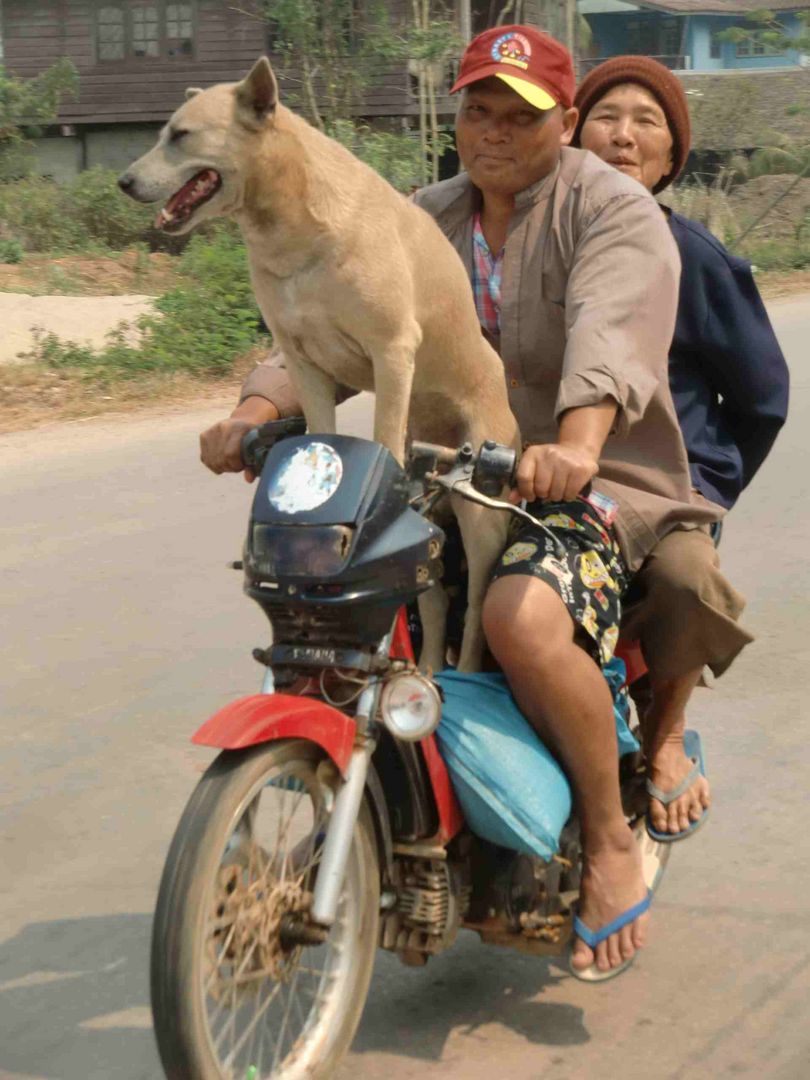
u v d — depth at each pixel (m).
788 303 19.66
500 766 2.95
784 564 7.11
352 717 2.81
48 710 5.45
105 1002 3.44
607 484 3.32
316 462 2.77
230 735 2.58
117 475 9.44
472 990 3.44
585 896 3.19
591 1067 3.10
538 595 3.00
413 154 22.02
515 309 3.56
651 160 4.10
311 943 2.75
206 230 21.73
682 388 3.90
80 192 24.58
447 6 26.41
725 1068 3.09
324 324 3.57
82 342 14.95
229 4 31.09
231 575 7.20
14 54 32.09
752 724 5.15
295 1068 2.88
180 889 2.56
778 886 3.95
